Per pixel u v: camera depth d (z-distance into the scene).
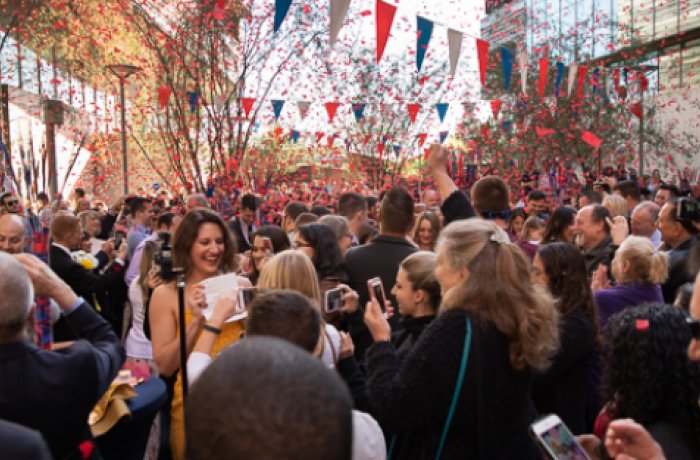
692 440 2.50
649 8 30.48
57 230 6.69
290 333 2.55
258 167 14.71
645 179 19.30
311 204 12.98
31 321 2.65
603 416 2.84
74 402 2.47
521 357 2.58
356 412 2.60
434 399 2.54
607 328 2.79
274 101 11.92
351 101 17.56
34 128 14.27
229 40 13.00
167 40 11.91
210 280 3.65
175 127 14.18
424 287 3.51
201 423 1.06
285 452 1.02
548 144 20.41
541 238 7.20
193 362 3.14
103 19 14.51
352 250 5.07
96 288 6.59
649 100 29.14
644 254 4.51
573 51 23.34
